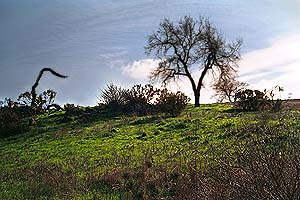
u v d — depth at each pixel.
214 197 8.31
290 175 7.30
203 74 62.12
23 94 46.09
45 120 41.09
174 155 19.19
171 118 33.44
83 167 20.03
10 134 35.34
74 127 35.31
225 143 18.80
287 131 9.70
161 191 14.58
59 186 16.95
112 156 21.78
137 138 26.70
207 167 11.16
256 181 7.49
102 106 42.69
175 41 61.91
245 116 29.66
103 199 14.95
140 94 41.59
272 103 36.19
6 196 16.59
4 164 23.98
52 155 24.83
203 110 41.38
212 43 61.31
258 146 7.91
